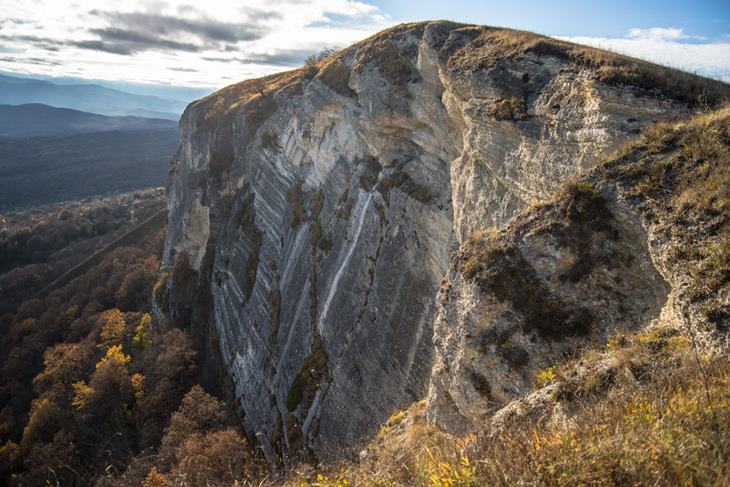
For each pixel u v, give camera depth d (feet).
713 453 15.35
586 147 49.70
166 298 200.75
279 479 28.40
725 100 45.11
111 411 135.74
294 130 144.36
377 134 101.40
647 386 23.75
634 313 34.63
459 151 82.23
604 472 15.47
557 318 36.94
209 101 232.12
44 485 110.63
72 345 191.42
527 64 63.52
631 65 52.95
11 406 186.19
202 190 205.87
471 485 16.70
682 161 36.68
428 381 73.82
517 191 58.54
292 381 104.78
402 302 83.92
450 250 76.43
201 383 150.41
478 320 40.16
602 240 37.04
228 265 166.81
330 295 103.24
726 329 25.68
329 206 118.01
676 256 31.17
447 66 75.25
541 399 30.27
